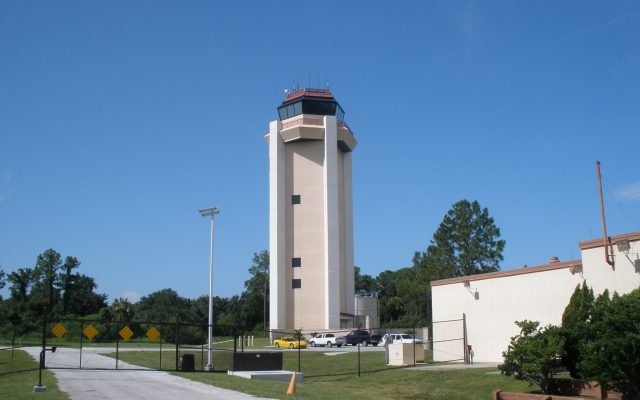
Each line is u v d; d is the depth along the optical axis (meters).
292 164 83.00
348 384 33.41
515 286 36.41
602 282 27.59
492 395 26.36
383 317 127.00
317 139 82.56
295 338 67.88
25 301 114.81
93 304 127.94
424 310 98.19
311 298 78.94
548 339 25.33
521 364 25.22
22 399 18.64
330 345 68.50
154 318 114.94
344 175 85.38
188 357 33.28
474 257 76.94
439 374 33.03
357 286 150.38
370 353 51.50
